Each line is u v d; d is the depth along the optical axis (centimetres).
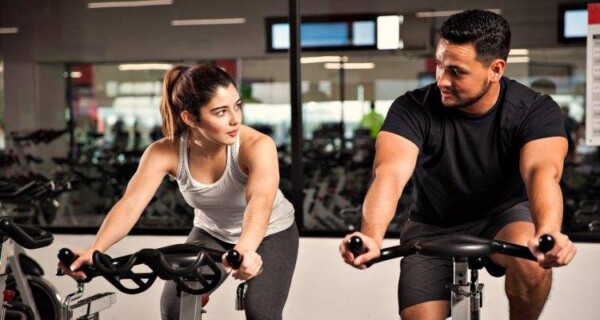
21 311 392
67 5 980
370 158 757
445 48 229
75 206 663
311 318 405
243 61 948
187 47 968
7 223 252
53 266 435
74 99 980
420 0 782
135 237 421
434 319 249
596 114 411
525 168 235
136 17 977
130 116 981
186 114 247
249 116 941
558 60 852
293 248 279
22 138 873
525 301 244
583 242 384
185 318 227
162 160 262
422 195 264
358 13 789
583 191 693
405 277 254
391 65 874
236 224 274
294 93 429
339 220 655
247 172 259
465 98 232
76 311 226
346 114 887
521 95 245
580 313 382
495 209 257
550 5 844
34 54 971
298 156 427
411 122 250
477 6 801
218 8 951
